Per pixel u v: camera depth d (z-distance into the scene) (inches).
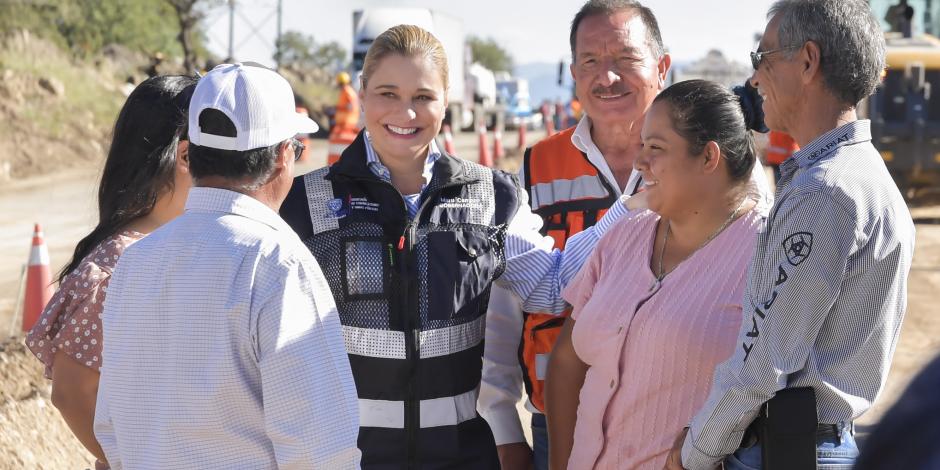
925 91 553.0
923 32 597.3
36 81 936.9
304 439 91.2
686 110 107.4
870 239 97.3
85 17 1343.5
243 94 96.7
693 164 108.3
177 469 93.4
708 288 109.6
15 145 826.2
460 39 1362.0
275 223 97.3
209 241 94.7
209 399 92.0
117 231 117.9
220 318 92.0
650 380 111.3
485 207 125.0
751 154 109.9
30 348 113.6
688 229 111.7
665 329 109.9
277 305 92.1
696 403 109.6
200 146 96.8
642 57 141.6
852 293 98.3
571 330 125.1
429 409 118.9
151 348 94.5
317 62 2908.5
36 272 302.4
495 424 142.8
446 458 119.5
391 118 121.6
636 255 115.9
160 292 94.6
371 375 117.7
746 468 104.0
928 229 520.7
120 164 118.0
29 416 204.8
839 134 103.7
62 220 591.8
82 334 111.4
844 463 102.9
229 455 93.2
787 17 105.2
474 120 1537.9
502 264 125.3
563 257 133.1
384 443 118.3
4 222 583.2
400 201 120.1
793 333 96.9
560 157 147.6
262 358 91.6
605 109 142.5
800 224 97.5
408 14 1019.3
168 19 1587.1
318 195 121.0
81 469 200.4
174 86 119.7
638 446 113.1
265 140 96.8
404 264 118.6
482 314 124.2
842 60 102.7
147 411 94.7
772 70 107.3
